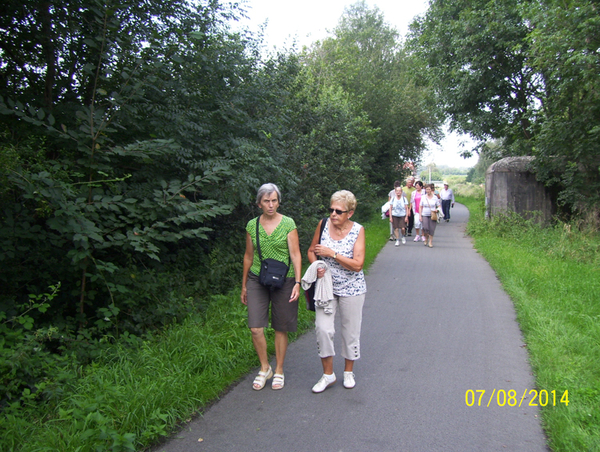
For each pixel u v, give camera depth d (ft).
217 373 13.60
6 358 11.44
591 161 38.73
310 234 31.65
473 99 57.72
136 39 17.42
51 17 17.79
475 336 17.37
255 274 13.17
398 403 12.12
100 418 9.96
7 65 18.79
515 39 50.93
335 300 12.99
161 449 9.99
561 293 22.06
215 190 19.72
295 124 34.60
